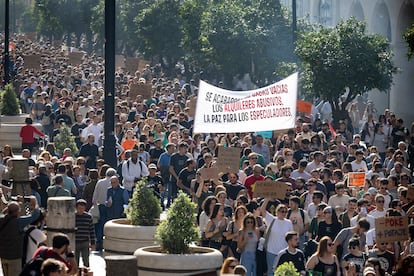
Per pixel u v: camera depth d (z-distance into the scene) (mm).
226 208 26391
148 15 83438
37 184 28453
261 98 32125
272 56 63062
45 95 53094
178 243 20219
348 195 29344
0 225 21219
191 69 78000
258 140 36312
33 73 77500
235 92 32406
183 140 37406
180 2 84562
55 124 48125
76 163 33656
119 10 98688
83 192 30047
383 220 23281
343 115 49281
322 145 38688
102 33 108938
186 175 32000
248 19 63844
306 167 32969
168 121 44156
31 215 21344
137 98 51344
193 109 45531
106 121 32531
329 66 48469
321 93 48969
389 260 23406
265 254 24156
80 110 48969
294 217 26000
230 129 32469
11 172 28594
